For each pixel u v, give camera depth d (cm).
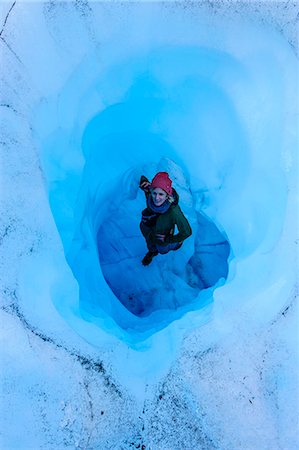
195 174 246
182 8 198
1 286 177
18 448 170
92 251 236
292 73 203
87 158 219
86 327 185
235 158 220
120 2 193
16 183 184
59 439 172
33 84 190
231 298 196
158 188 197
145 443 176
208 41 201
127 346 190
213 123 221
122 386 179
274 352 187
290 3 205
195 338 189
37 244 183
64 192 202
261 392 183
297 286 191
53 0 191
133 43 198
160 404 180
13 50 189
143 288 277
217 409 181
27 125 188
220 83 208
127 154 252
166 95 218
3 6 190
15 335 175
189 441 178
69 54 192
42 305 178
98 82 202
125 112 222
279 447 178
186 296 271
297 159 198
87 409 175
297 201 195
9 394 172
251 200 215
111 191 263
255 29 202
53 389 175
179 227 218
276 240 196
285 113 202
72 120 200
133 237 286
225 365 186
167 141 241
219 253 280
